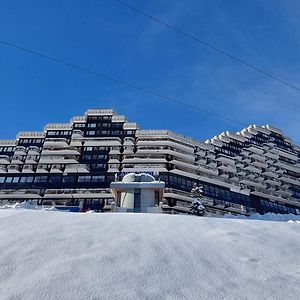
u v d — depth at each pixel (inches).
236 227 296.7
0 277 181.3
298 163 3659.0
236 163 3169.3
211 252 232.2
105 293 169.8
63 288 172.1
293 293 182.4
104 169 2770.7
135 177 1133.7
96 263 202.1
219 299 172.4
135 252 222.8
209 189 2797.7
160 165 2723.9
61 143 2913.4
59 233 250.1
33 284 174.7
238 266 212.5
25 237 236.5
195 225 296.2
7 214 296.7
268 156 3437.5
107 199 2559.1
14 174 2780.5
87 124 3093.0
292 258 230.7
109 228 271.0
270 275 202.4
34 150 2878.9
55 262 200.5
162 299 168.7
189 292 177.3
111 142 2896.2
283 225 315.9
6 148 3024.1
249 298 174.9
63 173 2758.4
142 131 2972.4
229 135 3366.1
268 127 3806.6
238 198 2910.9
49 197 2598.4
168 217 325.1
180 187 2655.0
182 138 2979.8
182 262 212.7
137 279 186.4
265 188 3176.7
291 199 3297.2
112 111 3149.6
